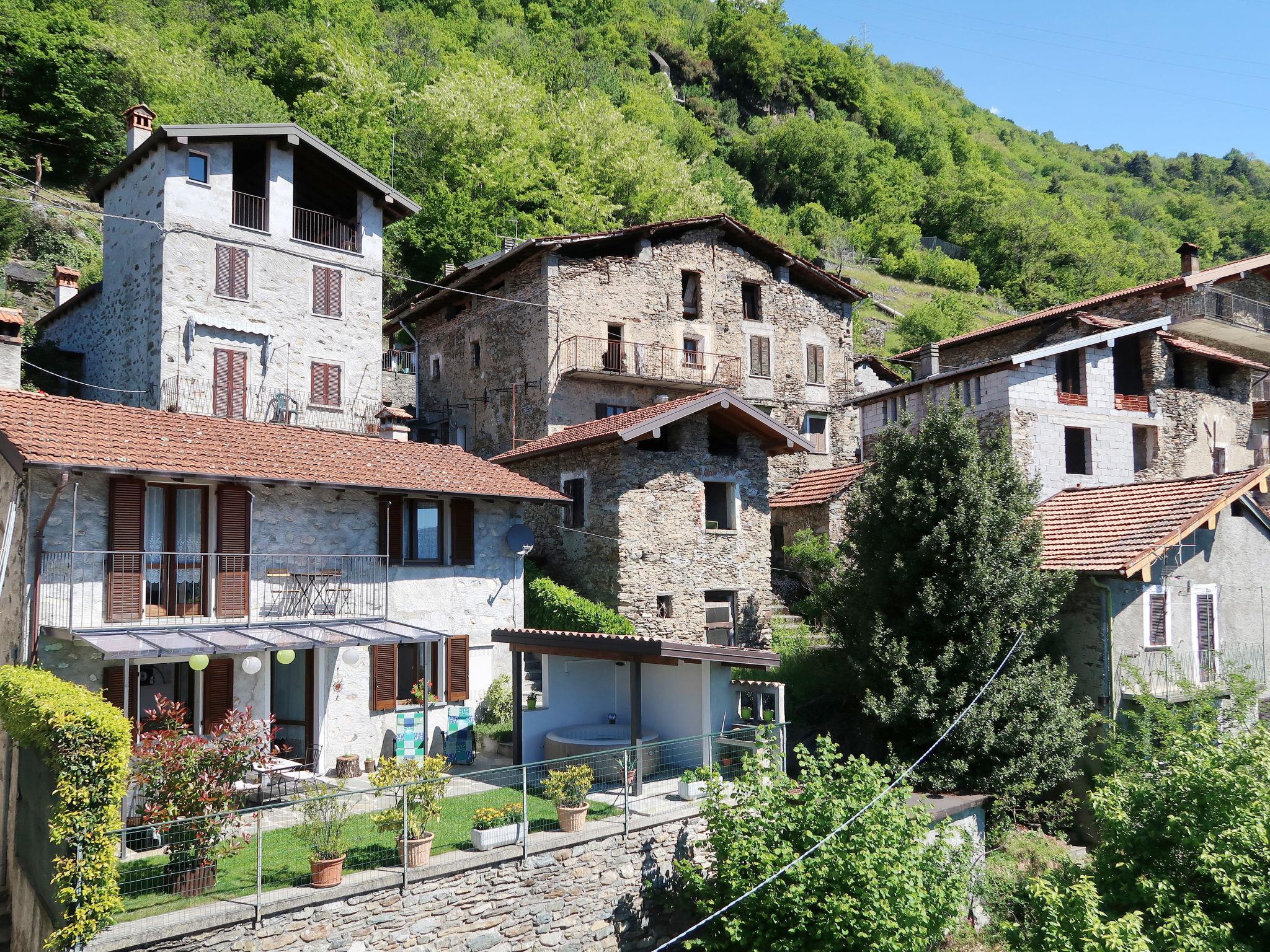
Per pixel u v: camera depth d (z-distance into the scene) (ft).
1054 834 56.39
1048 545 64.54
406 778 39.99
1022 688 53.06
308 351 93.71
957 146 364.58
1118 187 447.83
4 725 38.52
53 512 45.65
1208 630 63.21
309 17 195.42
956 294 245.45
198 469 49.65
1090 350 97.71
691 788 47.91
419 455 66.03
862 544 60.13
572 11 308.81
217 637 46.88
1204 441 106.11
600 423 81.41
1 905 41.78
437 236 148.87
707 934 41.93
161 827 32.76
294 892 34.14
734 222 114.01
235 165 96.02
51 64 144.15
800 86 339.98
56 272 107.76
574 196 156.66
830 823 41.55
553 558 80.43
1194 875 37.52
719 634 77.82
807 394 122.01
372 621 55.26
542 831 42.47
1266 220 350.02
